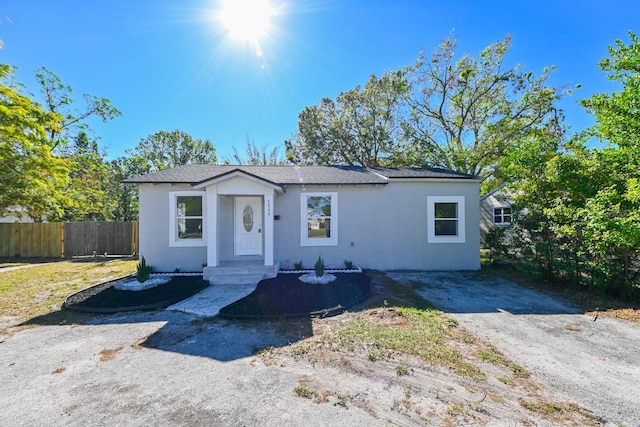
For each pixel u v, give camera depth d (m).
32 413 2.58
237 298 6.20
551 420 2.49
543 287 7.20
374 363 3.51
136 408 2.65
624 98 6.75
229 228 9.14
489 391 2.93
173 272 8.73
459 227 9.60
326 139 22.70
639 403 2.75
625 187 6.16
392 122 20.84
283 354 3.74
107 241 13.38
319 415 2.55
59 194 12.13
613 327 4.71
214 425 2.42
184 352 3.82
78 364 3.50
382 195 9.48
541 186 7.22
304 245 9.28
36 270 9.72
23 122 9.12
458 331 4.50
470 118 18.52
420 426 2.40
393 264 9.49
